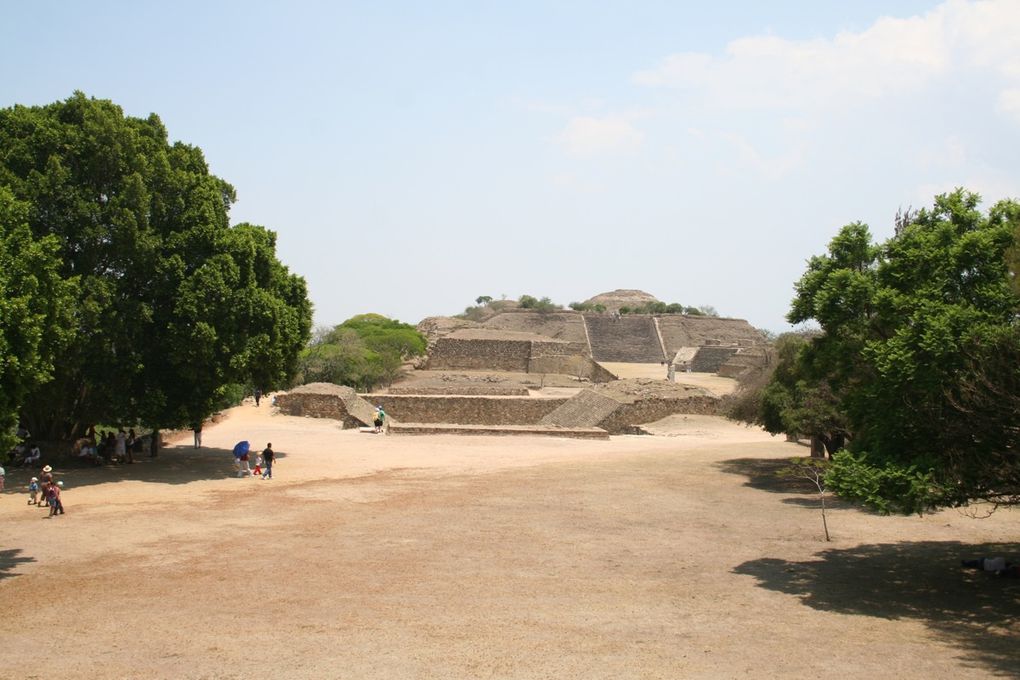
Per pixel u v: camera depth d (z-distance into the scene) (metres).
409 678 11.63
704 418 61.25
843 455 17.53
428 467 37.28
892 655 12.91
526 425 61.31
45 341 20.36
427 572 18.69
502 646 13.20
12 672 11.91
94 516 25.25
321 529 23.69
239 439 47.81
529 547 21.50
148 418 32.81
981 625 14.74
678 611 15.55
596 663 12.36
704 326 131.88
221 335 33.22
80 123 33.44
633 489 31.34
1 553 20.56
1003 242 17.70
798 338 38.25
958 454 16.25
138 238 32.50
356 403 62.31
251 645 13.23
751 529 24.22
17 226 20.50
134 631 14.09
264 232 39.12
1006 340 15.65
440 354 102.31
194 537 22.55
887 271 20.45
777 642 13.61
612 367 106.19
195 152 39.28
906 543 22.28
